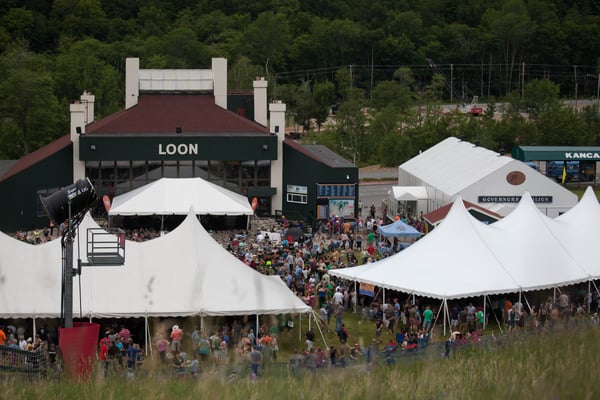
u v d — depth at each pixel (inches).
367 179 4963.1
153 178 3316.9
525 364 987.3
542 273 2032.5
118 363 1398.9
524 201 2242.9
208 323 1764.3
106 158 3277.6
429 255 2041.1
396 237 2677.2
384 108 6274.6
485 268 1999.3
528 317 1882.4
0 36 7760.8
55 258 1823.3
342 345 1644.9
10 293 1732.3
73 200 1295.5
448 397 876.6
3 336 1573.6
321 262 2359.7
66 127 5285.4
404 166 3818.9
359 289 2087.8
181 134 3344.0
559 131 5708.7
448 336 1870.1
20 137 5103.3
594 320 1369.3
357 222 3129.9
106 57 7504.9
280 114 3371.1
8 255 1806.1
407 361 1218.0
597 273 2110.0
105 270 1801.2
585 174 4589.1
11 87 4972.9
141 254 1845.5
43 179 3240.7
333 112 7593.5
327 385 964.0
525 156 4466.0
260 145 3339.1
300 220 3353.8
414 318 1883.6
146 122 3435.0
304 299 1989.4
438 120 6151.6
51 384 1051.3
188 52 7819.9
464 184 3068.4
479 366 1031.0
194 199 2881.4
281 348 1753.2
